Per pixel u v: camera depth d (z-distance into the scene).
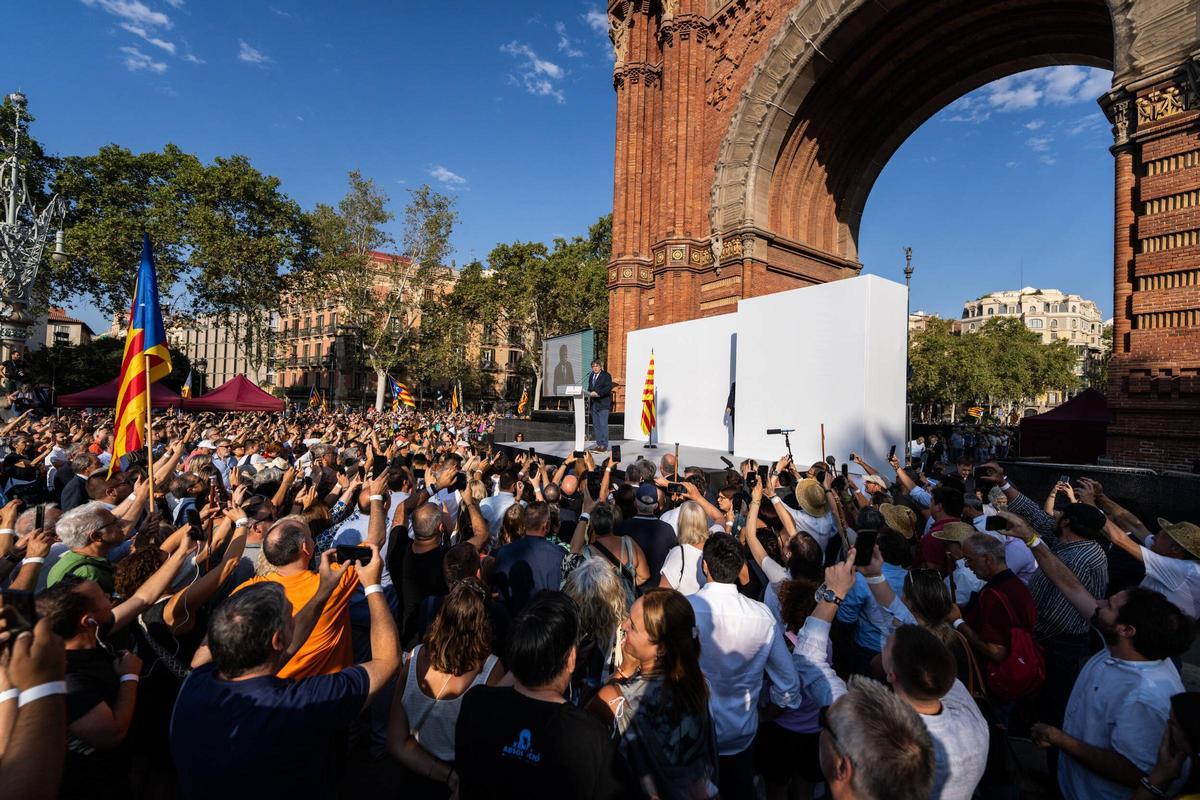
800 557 4.30
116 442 6.72
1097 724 3.30
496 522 7.00
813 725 3.66
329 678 2.74
